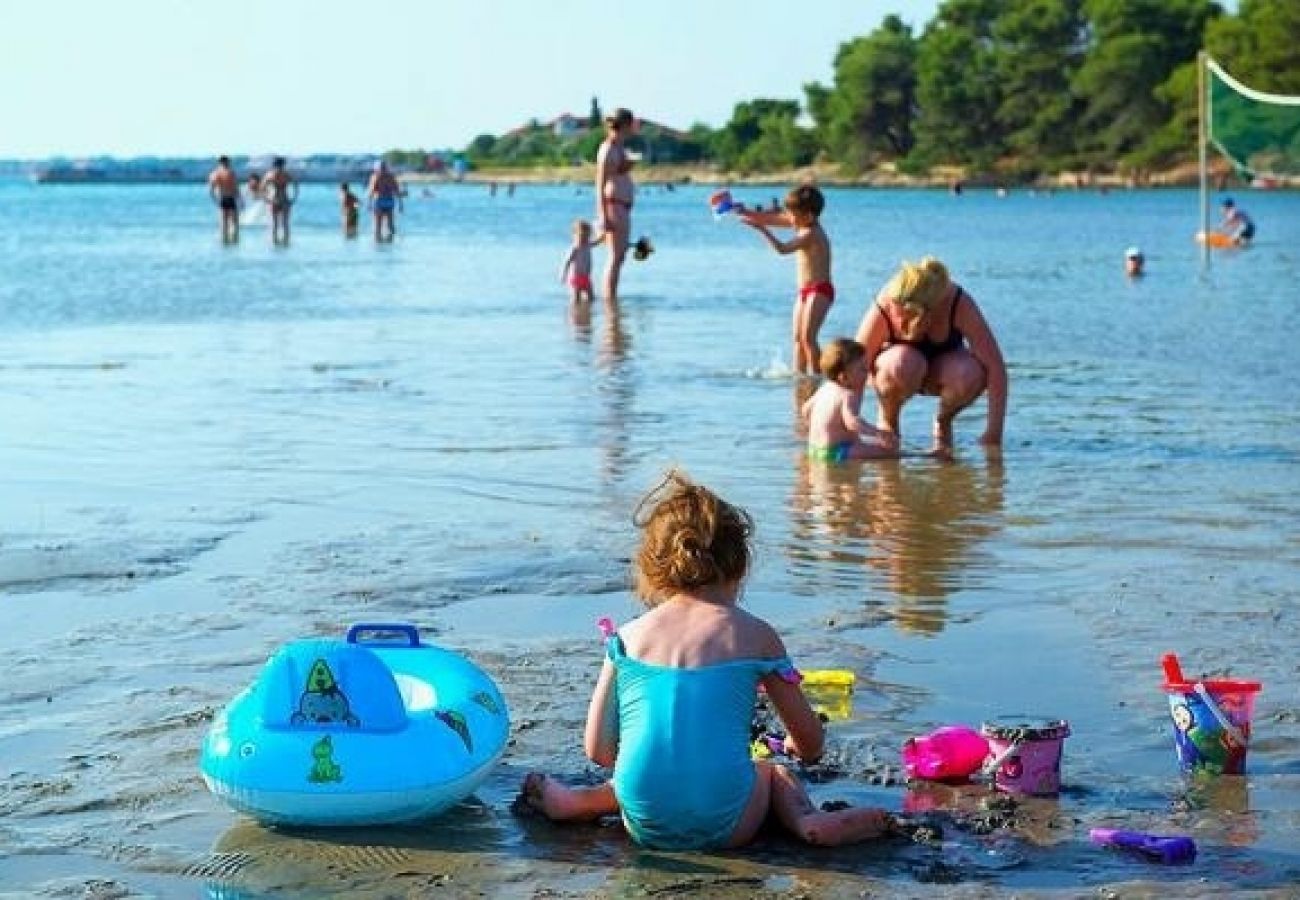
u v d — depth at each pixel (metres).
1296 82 132.12
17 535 10.72
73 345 21.48
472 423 15.26
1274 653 8.33
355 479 12.60
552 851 6.18
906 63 177.88
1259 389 17.67
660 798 6.10
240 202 59.09
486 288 31.84
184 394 17.06
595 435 14.63
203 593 9.37
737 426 15.14
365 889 5.83
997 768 6.69
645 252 27.72
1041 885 5.86
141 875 5.92
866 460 13.52
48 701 7.60
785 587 9.63
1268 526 11.12
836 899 5.76
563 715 7.46
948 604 9.28
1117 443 14.37
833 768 6.91
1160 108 153.50
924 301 13.82
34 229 60.91
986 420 15.53
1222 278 34.28
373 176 51.28
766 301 28.77
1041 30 161.62
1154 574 9.88
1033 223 71.06
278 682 6.34
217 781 6.27
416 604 9.19
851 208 99.50
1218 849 6.16
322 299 28.98
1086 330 23.64
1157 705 7.61
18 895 5.74
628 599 9.32
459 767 6.38
